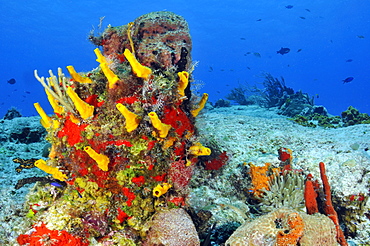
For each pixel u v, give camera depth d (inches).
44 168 39.3
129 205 39.2
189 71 50.1
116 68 44.1
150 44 47.6
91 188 38.8
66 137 39.6
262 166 57.0
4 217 41.0
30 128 90.3
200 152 43.2
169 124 40.7
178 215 40.0
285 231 35.4
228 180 62.0
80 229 36.1
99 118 39.0
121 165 38.3
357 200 50.1
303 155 62.4
